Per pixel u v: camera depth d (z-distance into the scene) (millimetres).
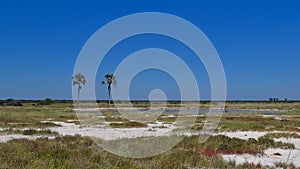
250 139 20281
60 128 27406
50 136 21078
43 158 11664
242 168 12500
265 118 47156
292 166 13312
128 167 11453
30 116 40656
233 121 38656
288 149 18422
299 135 25141
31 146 14258
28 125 28359
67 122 34188
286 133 26047
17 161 10844
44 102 102812
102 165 11281
